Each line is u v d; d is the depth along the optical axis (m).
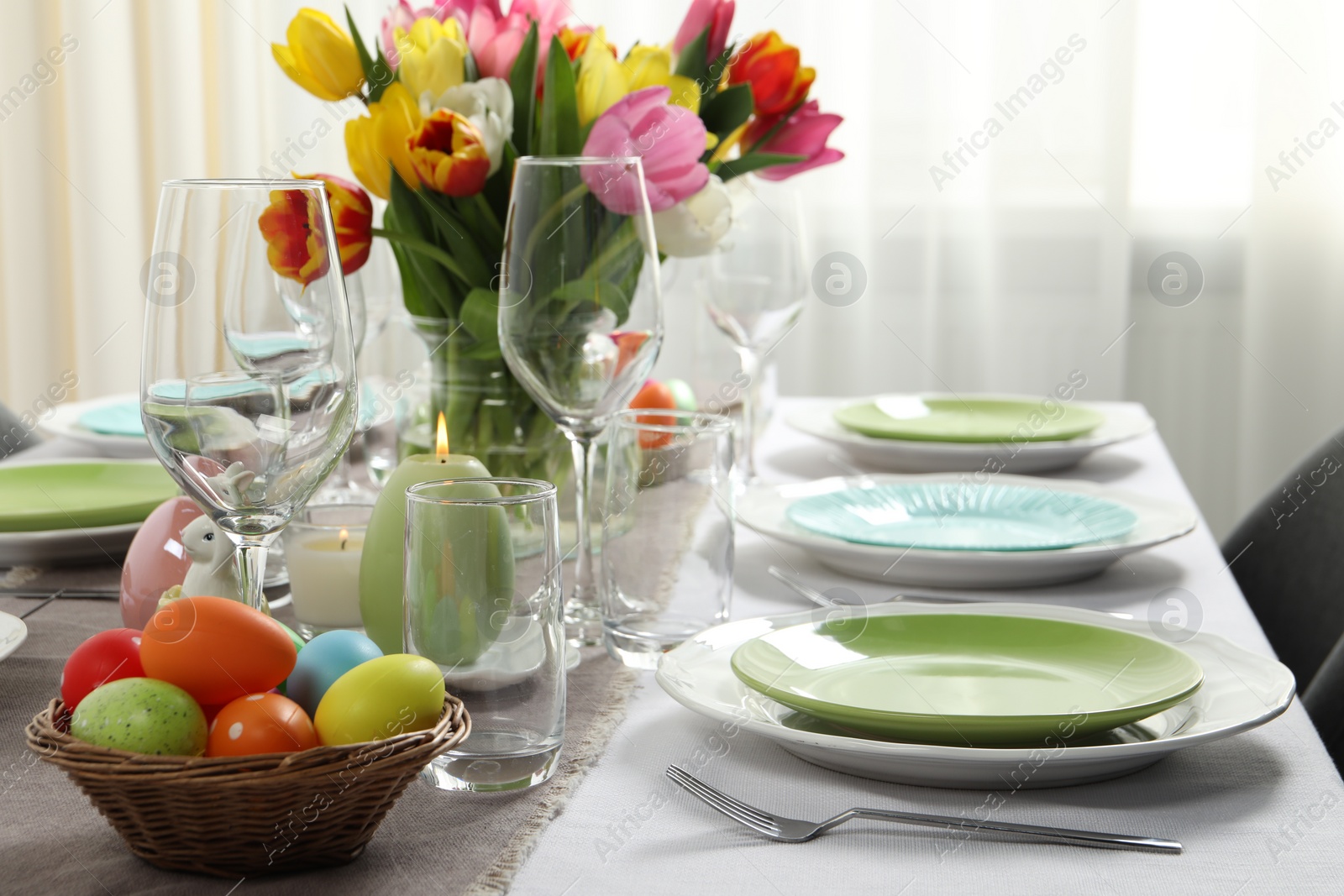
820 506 0.92
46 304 2.65
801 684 0.57
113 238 2.62
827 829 0.46
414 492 0.51
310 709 0.49
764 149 0.89
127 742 0.43
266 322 0.49
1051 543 0.79
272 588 0.79
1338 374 2.32
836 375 2.41
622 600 0.67
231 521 0.51
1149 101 2.31
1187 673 0.53
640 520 0.67
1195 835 0.46
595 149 0.73
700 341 1.37
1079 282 2.32
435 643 0.50
